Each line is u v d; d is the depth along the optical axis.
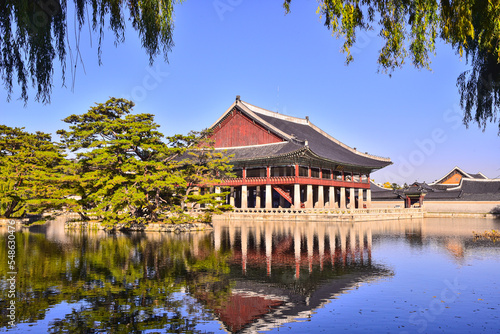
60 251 29.56
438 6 8.31
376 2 8.54
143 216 50.34
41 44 6.54
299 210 70.00
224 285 18.64
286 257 27.19
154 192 48.62
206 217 52.31
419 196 103.19
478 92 10.90
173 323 13.23
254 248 31.89
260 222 66.88
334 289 17.89
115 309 14.72
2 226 57.72
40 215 73.94
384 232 47.62
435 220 81.50
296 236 42.12
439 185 126.12
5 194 55.53
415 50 8.56
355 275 20.98
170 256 27.30
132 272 21.52
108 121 48.75
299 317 13.96
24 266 23.12
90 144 48.25
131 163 44.97
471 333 12.18
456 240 38.22
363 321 13.47
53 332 12.28
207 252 29.38
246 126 89.94
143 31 7.55
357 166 92.69
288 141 83.06
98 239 38.31
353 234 44.75
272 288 18.03
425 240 38.28
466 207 103.06
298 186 76.38
